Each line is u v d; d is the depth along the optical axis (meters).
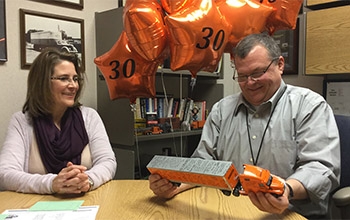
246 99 1.32
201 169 0.85
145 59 1.46
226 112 1.39
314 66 1.86
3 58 1.73
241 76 1.20
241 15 1.41
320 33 1.82
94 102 2.14
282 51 2.26
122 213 0.91
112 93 1.62
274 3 1.51
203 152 1.40
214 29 1.33
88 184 1.12
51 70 1.49
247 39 1.21
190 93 2.64
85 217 0.87
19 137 1.44
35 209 0.94
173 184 1.01
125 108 1.93
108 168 1.32
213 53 1.39
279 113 1.25
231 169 0.81
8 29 1.75
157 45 1.39
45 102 1.50
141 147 2.30
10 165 1.30
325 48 1.81
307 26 1.88
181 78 2.36
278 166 1.21
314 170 1.03
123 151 1.96
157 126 2.08
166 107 2.19
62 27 1.96
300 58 2.20
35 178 1.15
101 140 1.55
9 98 1.78
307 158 1.12
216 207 0.95
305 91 1.28
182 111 2.30
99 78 2.11
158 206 0.96
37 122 1.51
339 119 1.39
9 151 1.37
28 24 1.81
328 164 1.08
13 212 0.91
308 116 1.19
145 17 1.33
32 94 1.51
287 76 2.28
